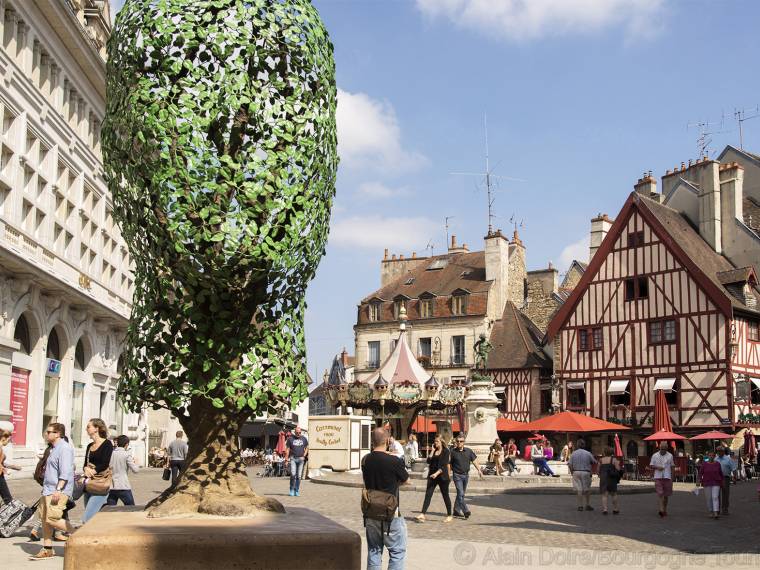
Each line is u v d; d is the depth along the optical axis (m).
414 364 28.84
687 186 40.81
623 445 36.25
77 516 12.00
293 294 6.50
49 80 24.00
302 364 6.59
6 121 21.08
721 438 29.98
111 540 5.05
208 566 5.11
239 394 6.11
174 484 6.30
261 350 6.27
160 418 40.78
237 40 5.98
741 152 42.22
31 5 22.08
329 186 6.64
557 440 38.28
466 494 20.33
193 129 5.87
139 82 6.02
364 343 50.34
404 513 15.09
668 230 36.09
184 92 5.96
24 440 22.52
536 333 46.53
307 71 6.35
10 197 21.06
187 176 5.86
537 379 42.72
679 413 34.56
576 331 38.38
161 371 6.23
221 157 5.87
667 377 35.19
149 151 5.95
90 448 9.37
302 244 6.38
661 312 35.69
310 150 6.26
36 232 23.34
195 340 6.22
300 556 5.23
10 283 21.00
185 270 6.03
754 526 13.99
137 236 6.33
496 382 44.06
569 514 15.71
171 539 5.10
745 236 38.22
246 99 5.96
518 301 49.69
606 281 37.72
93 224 28.91
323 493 19.55
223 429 6.31
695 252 36.69
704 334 34.25
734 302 34.47
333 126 6.64
